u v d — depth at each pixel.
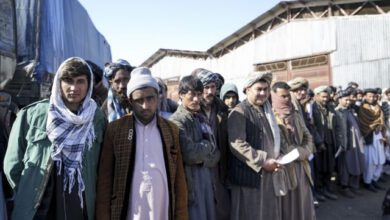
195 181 2.51
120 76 2.70
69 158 1.95
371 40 14.14
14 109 3.07
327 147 5.59
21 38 5.56
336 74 14.94
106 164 2.14
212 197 2.62
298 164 3.21
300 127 3.35
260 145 2.87
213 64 20.62
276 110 3.27
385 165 7.53
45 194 1.94
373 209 5.04
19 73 5.42
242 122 2.86
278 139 2.96
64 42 6.61
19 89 5.45
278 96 3.28
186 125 2.55
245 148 2.74
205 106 2.97
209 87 2.95
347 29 14.80
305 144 3.30
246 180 2.77
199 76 3.01
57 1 6.37
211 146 2.59
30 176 1.93
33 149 1.96
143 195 2.09
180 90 2.69
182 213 2.25
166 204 2.16
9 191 2.25
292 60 16.55
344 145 5.55
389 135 7.38
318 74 15.57
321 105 5.62
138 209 2.08
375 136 6.20
